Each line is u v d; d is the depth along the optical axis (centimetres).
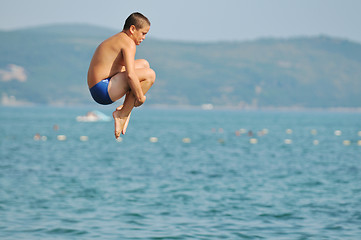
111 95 2259
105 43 2244
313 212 6259
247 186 8294
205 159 13050
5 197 6981
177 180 8938
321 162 12469
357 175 9819
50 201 6781
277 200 7025
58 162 11788
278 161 12656
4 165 10888
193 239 4981
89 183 8412
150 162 12169
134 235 5119
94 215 6003
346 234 5200
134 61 2309
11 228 5341
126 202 6800
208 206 6581
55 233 5181
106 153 14475
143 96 2269
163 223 5634
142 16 2245
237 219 5859
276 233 5231
